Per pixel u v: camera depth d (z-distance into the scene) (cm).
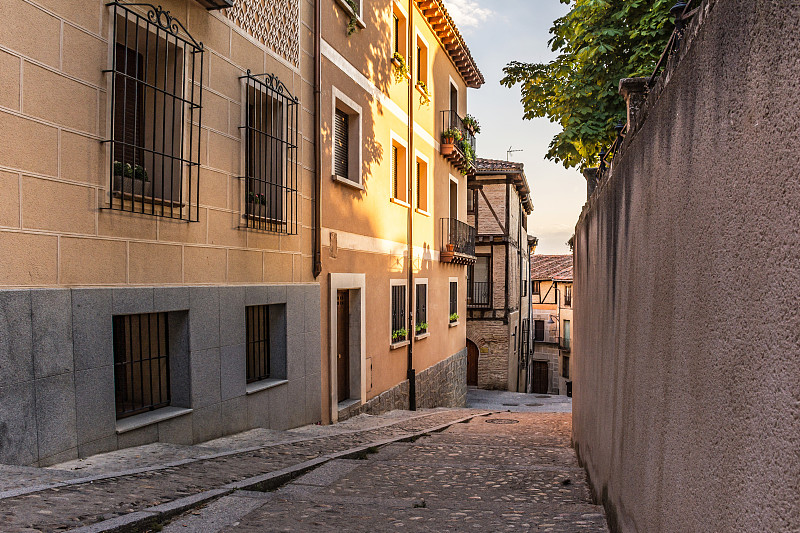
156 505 417
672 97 247
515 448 870
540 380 4822
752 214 156
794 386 130
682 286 224
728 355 171
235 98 800
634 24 1107
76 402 547
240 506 454
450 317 2045
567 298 4462
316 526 423
